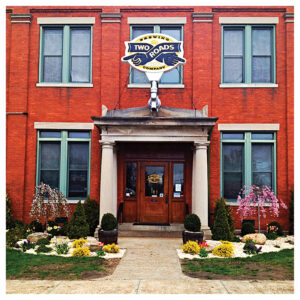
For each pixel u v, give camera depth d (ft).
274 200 37.32
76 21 42.96
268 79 42.45
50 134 42.75
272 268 25.90
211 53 42.19
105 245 31.89
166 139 37.19
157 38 36.65
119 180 42.57
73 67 43.34
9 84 42.63
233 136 42.06
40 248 30.60
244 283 22.43
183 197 42.34
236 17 42.27
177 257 29.27
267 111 41.55
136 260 28.14
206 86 41.75
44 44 43.62
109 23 42.86
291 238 37.42
